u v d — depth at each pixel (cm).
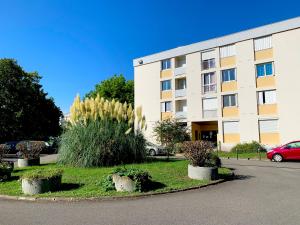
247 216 633
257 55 2986
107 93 4791
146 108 3825
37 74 4431
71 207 740
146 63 3881
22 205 771
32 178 877
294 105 2709
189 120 3428
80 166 1342
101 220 620
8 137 3972
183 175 1153
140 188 883
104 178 973
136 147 1489
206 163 1177
